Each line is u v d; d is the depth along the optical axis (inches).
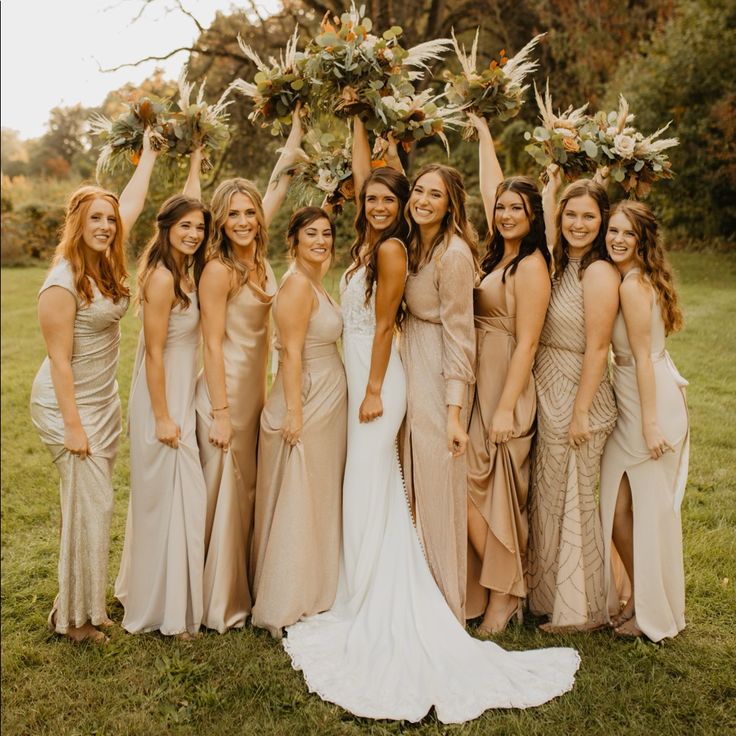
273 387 133.6
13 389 318.3
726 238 562.6
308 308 126.7
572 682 114.7
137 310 131.3
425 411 128.5
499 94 139.9
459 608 128.6
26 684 118.3
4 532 179.5
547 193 143.0
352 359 132.9
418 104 135.5
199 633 129.9
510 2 682.8
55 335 121.5
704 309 381.4
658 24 626.2
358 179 140.5
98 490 127.0
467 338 124.0
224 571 129.6
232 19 613.3
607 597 128.5
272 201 148.0
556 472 127.4
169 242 125.6
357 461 132.0
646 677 116.6
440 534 128.9
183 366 129.6
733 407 247.8
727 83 526.6
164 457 127.6
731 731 104.6
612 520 127.5
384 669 116.9
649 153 133.4
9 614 141.3
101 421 128.0
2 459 229.9
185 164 148.9
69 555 125.7
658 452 121.2
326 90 136.0
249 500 137.4
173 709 111.3
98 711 111.9
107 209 122.1
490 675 115.7
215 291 126.6
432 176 121.2
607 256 124.1
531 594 134.5
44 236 923.4
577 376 125.8
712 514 173.8
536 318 122.6
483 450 130.0
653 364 123.2
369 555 130.3
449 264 121.9
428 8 719.1
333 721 108.2
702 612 135.6
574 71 638.5
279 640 127.9
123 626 132.5
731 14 541.3
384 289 123.1
